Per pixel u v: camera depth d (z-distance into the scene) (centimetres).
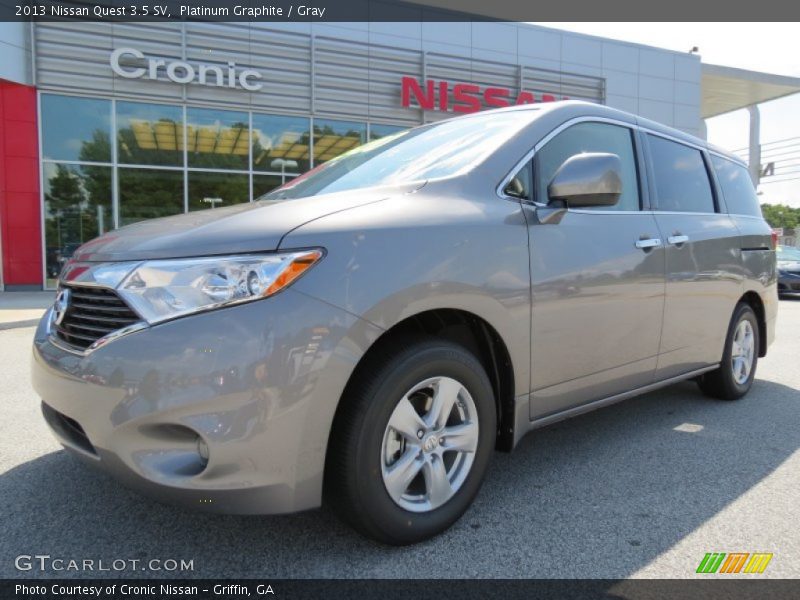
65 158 1274
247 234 194
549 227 264
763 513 255
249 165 1404
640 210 330
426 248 216
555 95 1753
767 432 365
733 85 2353
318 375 187
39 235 1273
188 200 1366
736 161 467
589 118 312
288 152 1437
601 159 255
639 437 355
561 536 234
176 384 179
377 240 206
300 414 186
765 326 458
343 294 193
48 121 1256
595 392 296
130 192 1323
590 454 326
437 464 227
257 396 180
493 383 256
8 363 560
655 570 211
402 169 277
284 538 228
